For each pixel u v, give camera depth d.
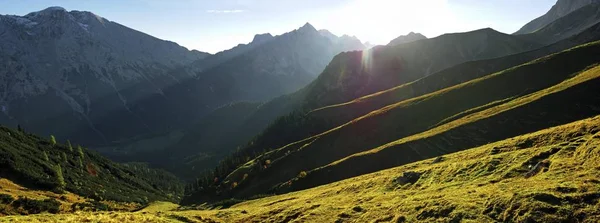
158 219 51.81
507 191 36.31
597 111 104.50
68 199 130.75
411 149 111.31
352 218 44.53
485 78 171.38
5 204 90.38
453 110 154.62
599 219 26.70
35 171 151.50
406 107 167.62
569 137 52.38
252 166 176.62
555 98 115.12
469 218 32.75
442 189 48.66
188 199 180.00
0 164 140.00
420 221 35.75
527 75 162.38
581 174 35.44
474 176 50.38
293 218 53.19
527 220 29.34
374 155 115.12
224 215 67.44
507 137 106.06
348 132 161.62
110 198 163.75
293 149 172.12
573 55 165.50
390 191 60.22
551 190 32.72
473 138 109.25
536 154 48.03
